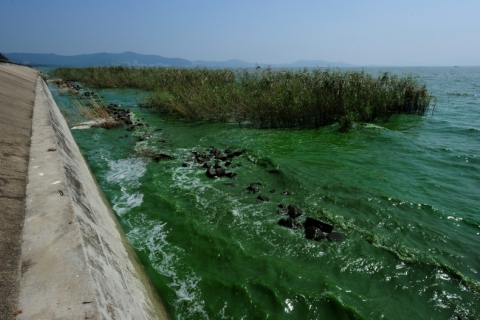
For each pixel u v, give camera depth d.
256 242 5.51
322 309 4.01
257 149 11.03
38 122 7.88
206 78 20.55
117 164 9.74
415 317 3.93
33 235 3.04
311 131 13.68
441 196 7.30
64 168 4.83
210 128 14.77
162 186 7.95
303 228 5.91
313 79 16.41
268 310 4.02
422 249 5.27
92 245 3.14
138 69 37.84
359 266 4.86
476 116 17.39
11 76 16.59
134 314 2.77
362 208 6.63
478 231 5.88
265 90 15.54
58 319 2.09
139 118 17.19
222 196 7.34
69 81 41.09
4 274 2.50
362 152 10.65
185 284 4.54
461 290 4.39
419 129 14.23
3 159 4.77
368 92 15.77
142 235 5.82
